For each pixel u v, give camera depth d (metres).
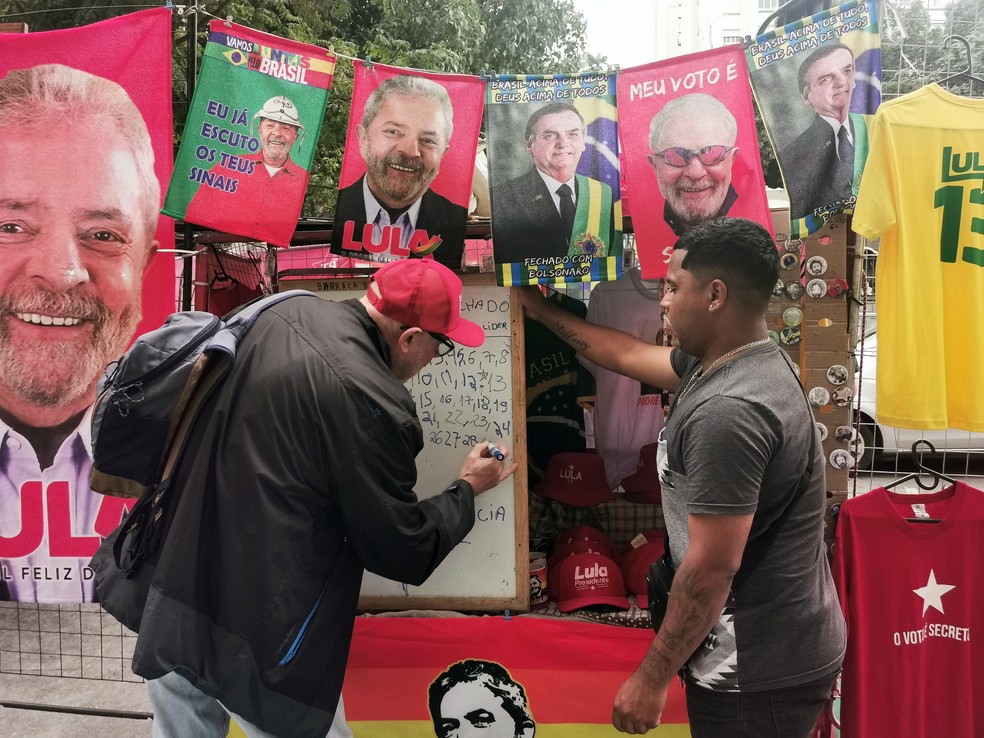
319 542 1.56
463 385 2.16
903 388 2.01
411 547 1.60
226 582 1.50
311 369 1.53
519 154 2.05
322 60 2.06
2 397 2.28
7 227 2.19
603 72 2.02
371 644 2.16
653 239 2.03
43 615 3.85
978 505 2.00
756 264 1.45
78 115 2.17
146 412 1.62
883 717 2.08
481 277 2.13
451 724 2.16
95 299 2.24
